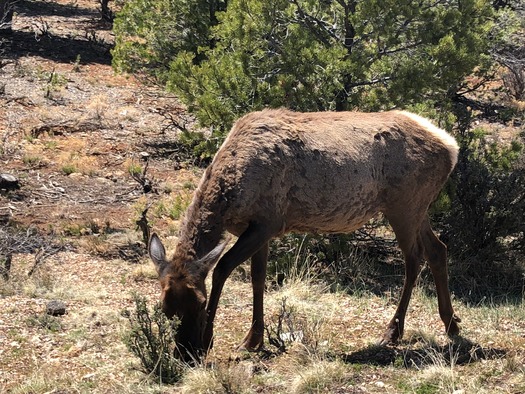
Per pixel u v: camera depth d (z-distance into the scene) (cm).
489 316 794
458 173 1013
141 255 998
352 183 691
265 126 674
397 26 1051
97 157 1406
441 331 746
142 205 1114
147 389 589
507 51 1909
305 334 688
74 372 631
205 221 644
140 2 1570
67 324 734
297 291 852
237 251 642
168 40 1548
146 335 614
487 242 1013
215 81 1030
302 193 677
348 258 970
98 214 1146
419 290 883
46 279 860
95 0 3136
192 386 581
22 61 1994
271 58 1024
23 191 1209
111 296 834
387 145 712
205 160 1441
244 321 765
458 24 1047
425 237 741
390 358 660
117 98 1775
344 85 1031
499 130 1683
